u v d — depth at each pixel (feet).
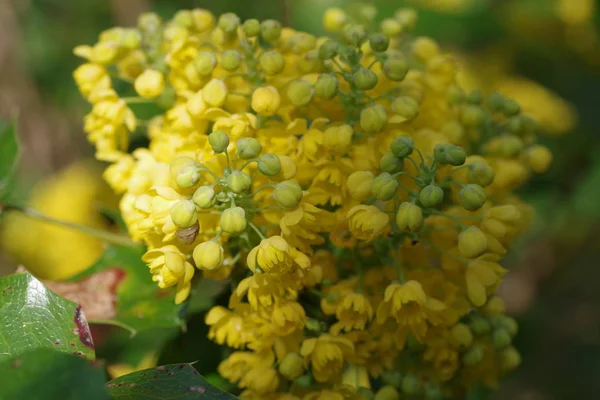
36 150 1.50
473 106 0.93
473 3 1.51
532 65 1.55
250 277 0.83
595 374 1.57
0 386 0.72
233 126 0.85
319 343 0.85
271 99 0.85
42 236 1.38
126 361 1.17
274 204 0.84
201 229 0.85
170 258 0.82
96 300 0.91
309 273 0.85
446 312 0.86
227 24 0.89
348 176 0.85
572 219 1.41
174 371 0.79
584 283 1.63
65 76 1.57
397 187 0.84
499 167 0.93
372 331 0.86
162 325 0.90
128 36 0.92
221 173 0.85
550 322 1.55
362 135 0.86
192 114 0.87
